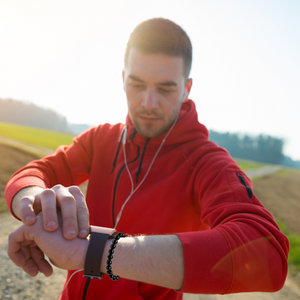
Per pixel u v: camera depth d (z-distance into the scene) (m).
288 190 22.86
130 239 0.58
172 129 1.07
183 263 0.54
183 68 0.98
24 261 0.63
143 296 0.93
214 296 3.68
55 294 2.79
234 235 0.59
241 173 0.85
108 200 1.16
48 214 0.57
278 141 105.69
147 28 0.92
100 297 0.95
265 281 0.57
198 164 0.96
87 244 0.58
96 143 1.31
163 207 0.97
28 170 0.97
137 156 1.14
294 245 6.72
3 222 4.55
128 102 1.02
